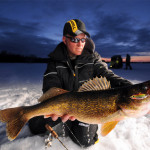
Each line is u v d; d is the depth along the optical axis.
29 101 1.18
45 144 0.64
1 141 0.68
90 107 0.55
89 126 0.69
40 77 2.76
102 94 0.54
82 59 0.83
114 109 0.53
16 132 0.58
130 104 0.51
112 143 0.65
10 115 0.59
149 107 0.50
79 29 0.78
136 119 0.86
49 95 0.61
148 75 2.88
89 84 0.58
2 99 1.23
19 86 1.83
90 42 0.89
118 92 0.53
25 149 0.62
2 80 2.36
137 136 0.69
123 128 0.76
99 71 0.84
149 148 0.61
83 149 0.64
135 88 0.51
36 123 0.73
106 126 0.54
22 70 4.55
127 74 3.05
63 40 0.86
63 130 0.76
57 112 0.59
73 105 0.56
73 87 0.83
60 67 0.82
